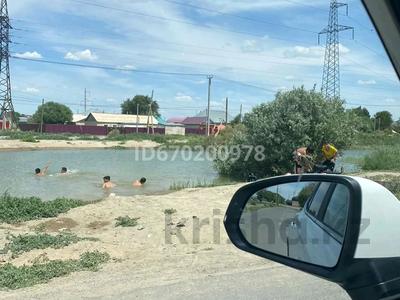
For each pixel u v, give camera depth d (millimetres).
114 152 50750
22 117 135375
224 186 17984
